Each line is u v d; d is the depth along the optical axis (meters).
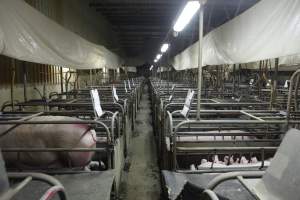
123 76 16.75
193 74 9.05
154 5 8.41
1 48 1.92
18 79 4.55
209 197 0.95
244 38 2.67
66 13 6.34
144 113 8.20
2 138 1.93
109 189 1.67
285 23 1.86
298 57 3.08
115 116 2.46
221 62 3.51
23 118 2.15
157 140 4.29
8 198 0.85
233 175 1.06
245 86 5.78
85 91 5.52
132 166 3.67
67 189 1.67
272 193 0.96
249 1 5.96
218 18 8.62
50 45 2.96
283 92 4.92
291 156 0.96
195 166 2.50
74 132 1.98
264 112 2.89
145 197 2.78
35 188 1.67
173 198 1.47
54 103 3.47
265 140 2.25
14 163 1.99
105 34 11.32
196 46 5.73
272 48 2.05
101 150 2.00
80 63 4.42
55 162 2.01
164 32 14.02
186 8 2.70
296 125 2.24
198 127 2.63
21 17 2.27
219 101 3.95
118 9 9.33
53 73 6.35
